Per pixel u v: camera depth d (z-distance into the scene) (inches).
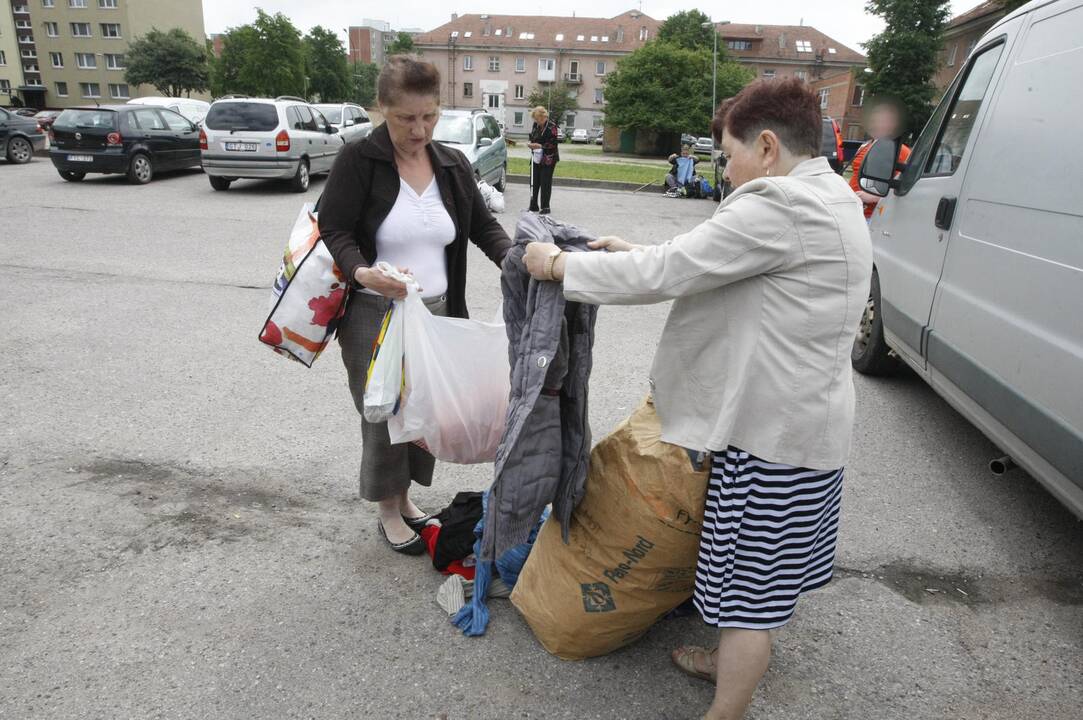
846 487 137.8
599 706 84.2
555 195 595.5
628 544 80.8
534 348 75.3
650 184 704.4
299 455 140.8
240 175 499.5
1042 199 110.7
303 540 113.6
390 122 89.5
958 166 145.2
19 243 321.7
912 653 95.0
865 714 84.9
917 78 1432.1
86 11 2760.8
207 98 2842.0
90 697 82.1
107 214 404.2
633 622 86.7
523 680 87.7
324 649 91.0
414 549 110.3
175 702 82.0
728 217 63.9
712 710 76.1
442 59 3115.2
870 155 166.1
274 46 1761.8
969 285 131.0
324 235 92.7
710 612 73.0
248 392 170.1
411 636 94.0
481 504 106.3
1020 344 111.5
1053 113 113.0
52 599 98.0
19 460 134.8
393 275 88.0
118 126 528.1
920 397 184.5
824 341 65.1
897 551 117.6
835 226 63.1
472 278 291.9
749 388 66.6
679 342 71.8
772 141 66.2
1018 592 108.3
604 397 176.4
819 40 3080.7
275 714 81.0
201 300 244.7
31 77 2871.6
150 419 154.1
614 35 3129.9
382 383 89.0
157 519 117.6
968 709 86.1
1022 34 132.4
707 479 74.6
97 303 236.8
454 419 94.0
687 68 1739.7
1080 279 98.9
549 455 80.7
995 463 120.4
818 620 100.6
